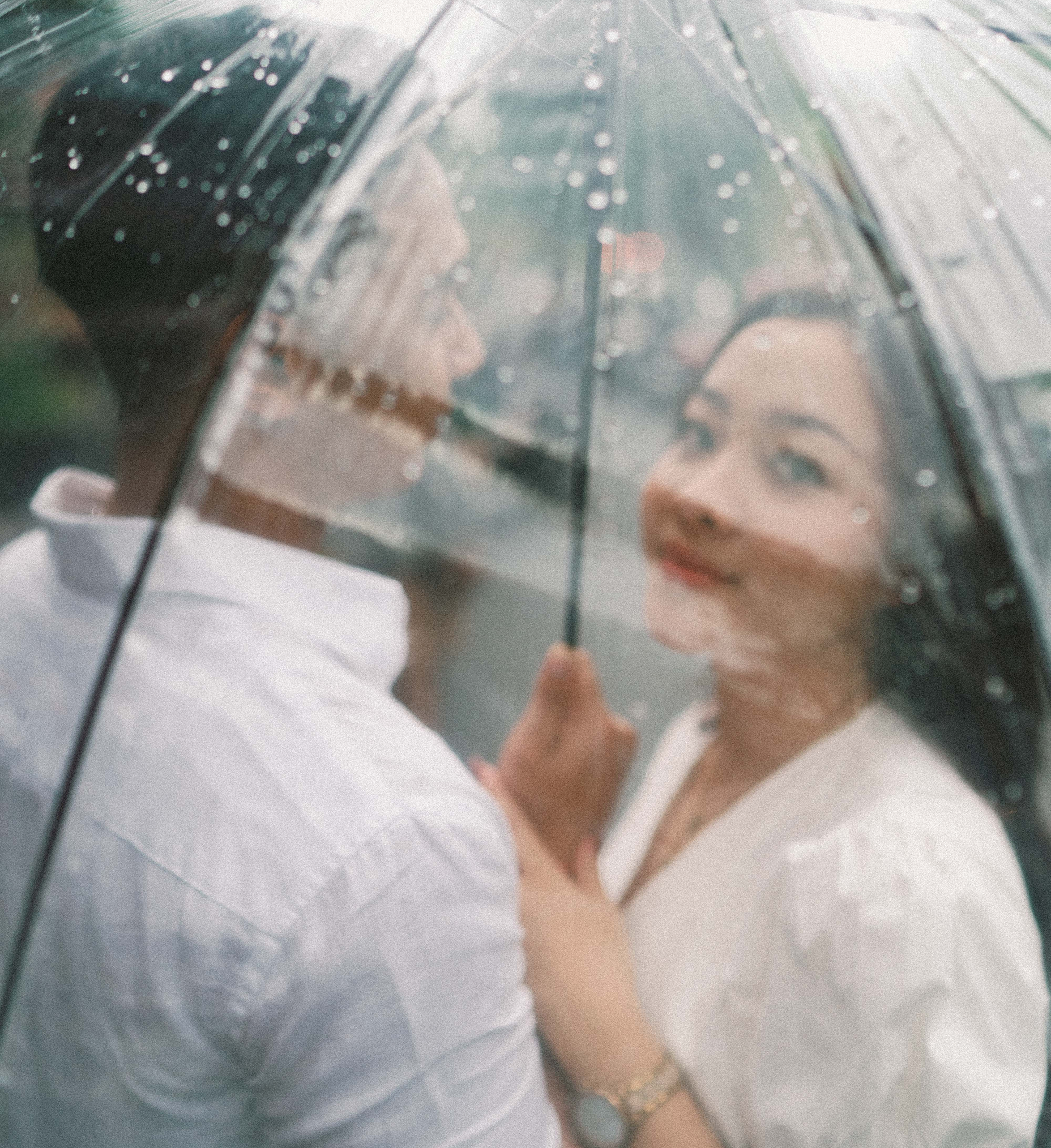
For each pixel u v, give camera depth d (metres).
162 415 0.92
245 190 0.95
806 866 0.89
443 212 0.95
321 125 0.98
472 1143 0.91
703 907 0.91
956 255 0.95
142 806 0.88
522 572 0.91
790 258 0.93
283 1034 0.89
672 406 0.91
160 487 0.92
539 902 0.92
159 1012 0.89
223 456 0.90
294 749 0.88
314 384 0.91
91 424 0.94
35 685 0.93
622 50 1.05
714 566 0.89
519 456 0.92
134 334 0.93
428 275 0.93
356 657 0.90
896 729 0.91
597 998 0.91
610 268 0.94
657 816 0.92
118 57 1.07
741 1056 0.90
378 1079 0.91
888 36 1.10
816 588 0.88
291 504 0.91
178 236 0.94
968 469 0.89
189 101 1.01
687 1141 0.89
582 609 0.91
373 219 0.93
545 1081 0.94
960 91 1.07
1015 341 0.92
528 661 0.91
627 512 0.90
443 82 1.02
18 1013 0.91
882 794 0.89
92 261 0.94
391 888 0.87
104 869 0.89
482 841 0.90
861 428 0.88
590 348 0.92
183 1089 0.92
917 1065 0.87
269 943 0.87
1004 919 0.88
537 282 0.94
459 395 0.92
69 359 0.96
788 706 0.90
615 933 0.92
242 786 0.88
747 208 0.96
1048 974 0.89
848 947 0.88
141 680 0.90
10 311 0.98
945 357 0.90
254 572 0.91
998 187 1.00
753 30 1.07
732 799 0.91
